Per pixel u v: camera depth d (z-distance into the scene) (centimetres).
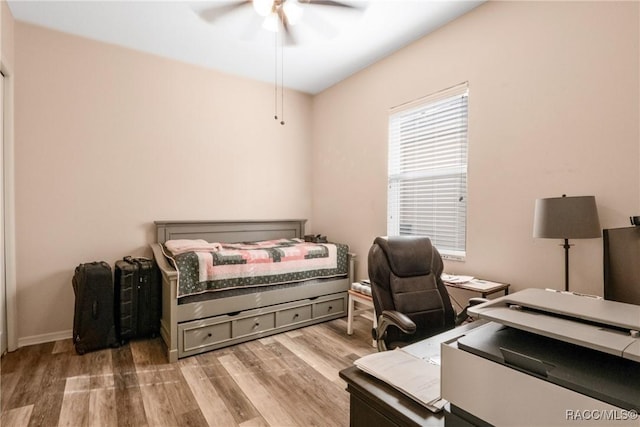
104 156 303
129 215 316
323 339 290
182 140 344
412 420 70
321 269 334
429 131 296
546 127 214
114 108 307
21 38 266
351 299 299
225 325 271
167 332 259
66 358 248
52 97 279
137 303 279
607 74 188
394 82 324
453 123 276
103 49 302
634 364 56
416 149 308
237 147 381
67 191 287
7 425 171
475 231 256
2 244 250
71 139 288
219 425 173
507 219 236
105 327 264
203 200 358
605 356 60
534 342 66
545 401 53
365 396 83
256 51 321
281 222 407
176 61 339
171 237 333
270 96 404
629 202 181
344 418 179
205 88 357
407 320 158
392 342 177
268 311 295
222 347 269
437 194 290
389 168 335
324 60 342
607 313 66
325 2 242
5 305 256
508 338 68
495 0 241
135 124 318
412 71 305
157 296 289
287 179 421
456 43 267
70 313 290
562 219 179
